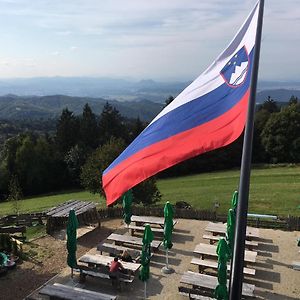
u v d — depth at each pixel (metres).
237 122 5.75
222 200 29.94
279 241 18.81
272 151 57.38
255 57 5.01
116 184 6.50
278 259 16.67
